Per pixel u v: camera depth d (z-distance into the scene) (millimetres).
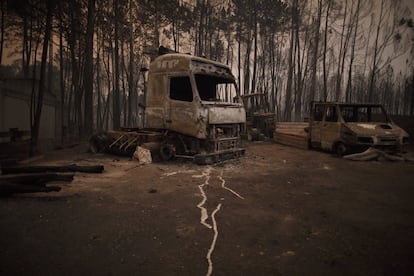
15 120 11289
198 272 2273
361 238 3012
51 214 3557
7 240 2773
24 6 13797
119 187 5074
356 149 9484
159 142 8086
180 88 8734
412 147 12391
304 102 29891
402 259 2543
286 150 11469
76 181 5406
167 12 23734
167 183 5449
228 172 6668
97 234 2988
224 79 9125
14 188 4188
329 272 2307
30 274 2176
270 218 3602
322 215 3748
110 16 20219
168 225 3299
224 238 2963
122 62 23625
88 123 15109
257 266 2393
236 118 8523
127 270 2285
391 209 4039
